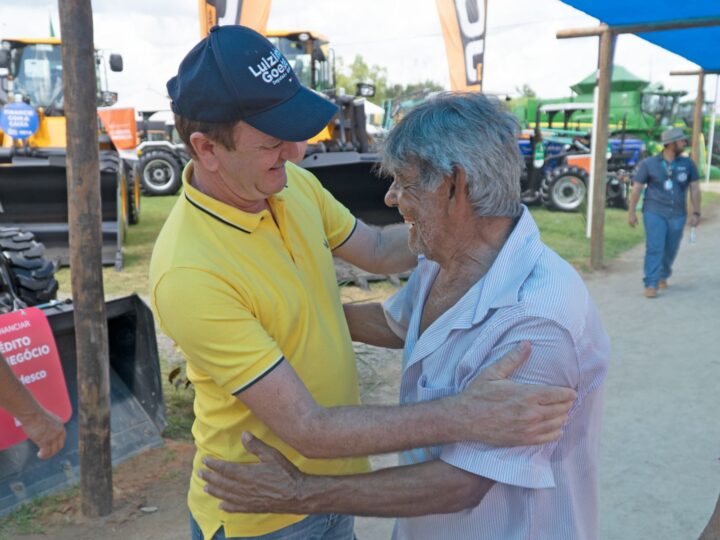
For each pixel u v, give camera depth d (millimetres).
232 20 6707
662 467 3576
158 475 3516
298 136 1373
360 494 1360
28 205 8328
